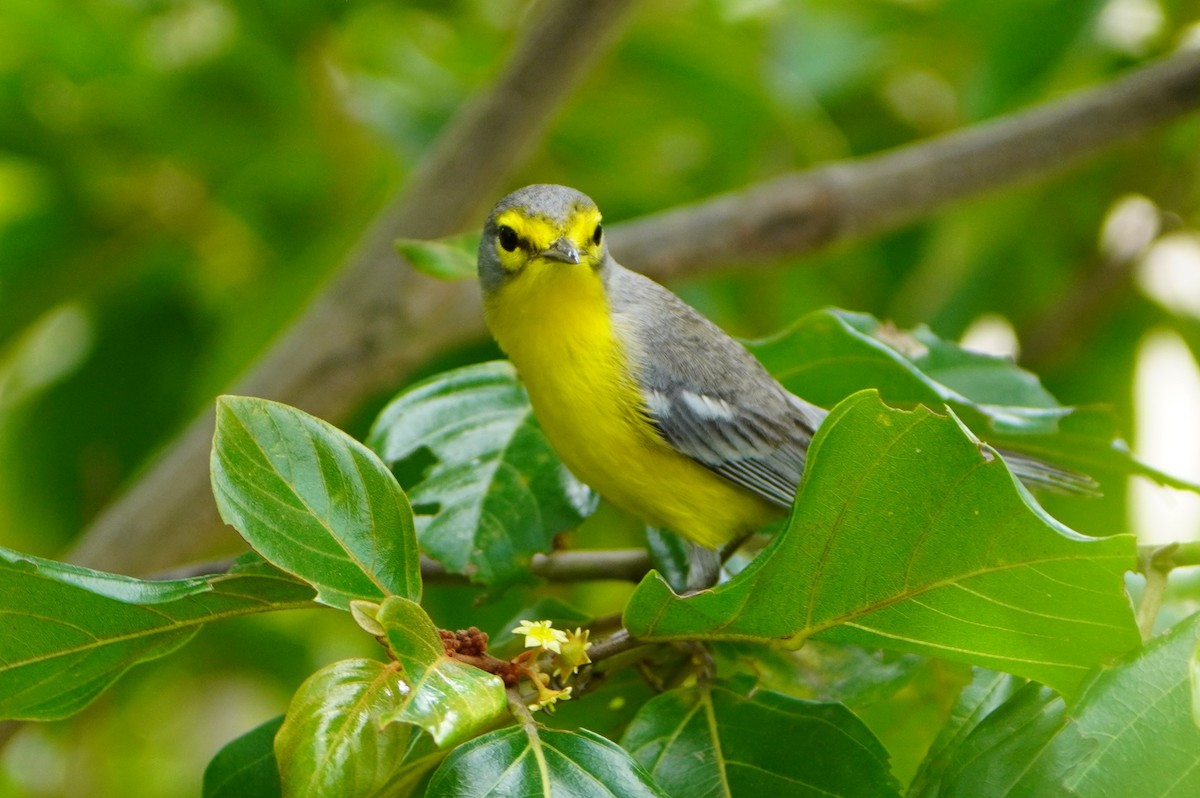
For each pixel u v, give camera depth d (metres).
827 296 13.46
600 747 5.25
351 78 12.10
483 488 8.08
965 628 5.31
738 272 12.06
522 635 7.39
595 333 8.85
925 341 8.77
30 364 14.04
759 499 9.28
